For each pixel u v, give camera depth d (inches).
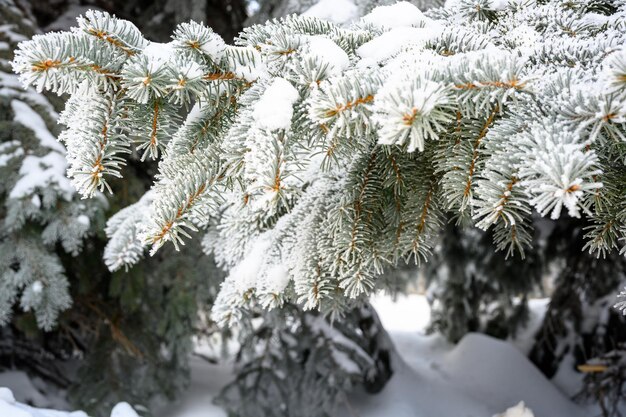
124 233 45.5
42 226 69.5
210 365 112.9
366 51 34.2
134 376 87.4
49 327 67.2
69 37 30.5
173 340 87.9
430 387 104.8
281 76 32.9
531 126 29.6
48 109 71.9
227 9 100.6
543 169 26.5
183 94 31.5
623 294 32.8
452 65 30.5
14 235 67.5
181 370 91.1
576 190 25.8
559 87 30.5
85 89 31.6
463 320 127.1
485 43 33.8
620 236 33.6
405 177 37.3
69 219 66.1
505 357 110.7
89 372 86.8
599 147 30.3
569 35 36.2
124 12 102.2
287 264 38.8
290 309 85.8
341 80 29.8
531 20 37.2
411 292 192.1
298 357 94.6
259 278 39.7
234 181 33.6
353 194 37.7
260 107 31.2
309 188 41.0
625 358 92.2
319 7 59.3
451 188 33.4
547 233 109.0
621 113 27.8
